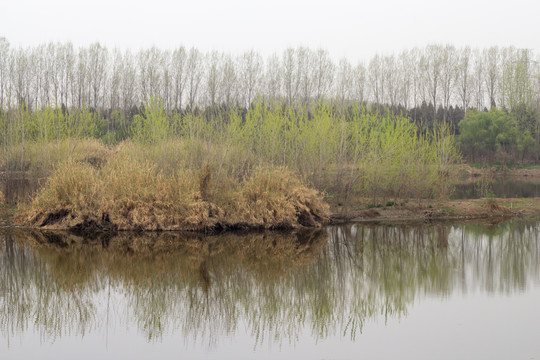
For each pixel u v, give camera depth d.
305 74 60.69
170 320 10.82
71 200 20.89
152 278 14.02
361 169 25.75
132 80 59.12
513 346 8.98
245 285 13.55
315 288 13.35
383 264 16.11
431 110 68.94
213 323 10.66
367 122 26.81
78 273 14.44
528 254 17.67
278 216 21.34
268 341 9.52
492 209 26.39
